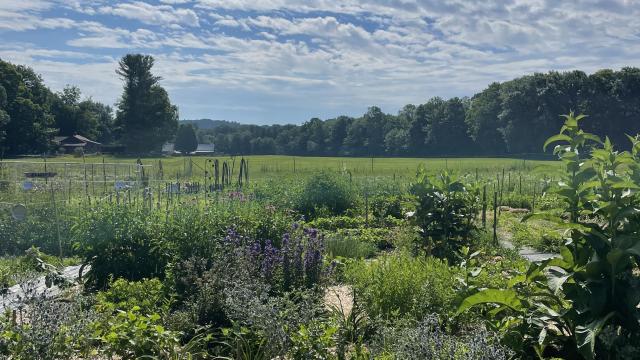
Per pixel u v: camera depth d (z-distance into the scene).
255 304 5.11
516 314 4.77
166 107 80.69
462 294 5.30
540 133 72.12
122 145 81.25
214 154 110.62
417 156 98.44
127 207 8.95
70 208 12.86
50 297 5.47
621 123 68.81
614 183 4.19
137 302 6.21
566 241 4.53
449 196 9.40
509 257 9.58
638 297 4.00
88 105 110.69
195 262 7.20
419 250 9.48
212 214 9.05
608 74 71.94
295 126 131.12
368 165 51.62
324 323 5.40
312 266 7.32
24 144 70.56
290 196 16.89
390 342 4.95
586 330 4.03
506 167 43.00
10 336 4.59
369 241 12.02
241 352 5.16
